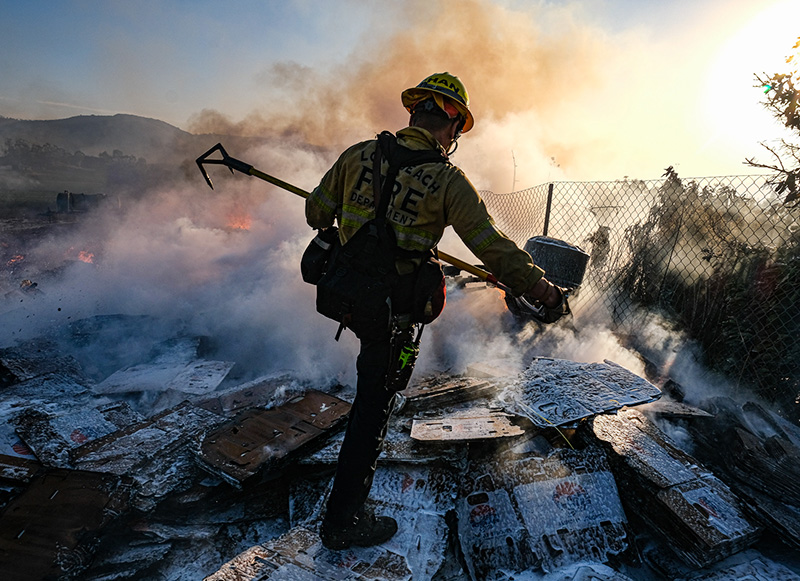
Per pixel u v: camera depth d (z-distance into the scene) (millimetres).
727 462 2568
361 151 1562
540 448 2414
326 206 1662
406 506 1995
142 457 2334
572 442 2445
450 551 1940
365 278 1459
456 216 1438
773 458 2484
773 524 2080
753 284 3646
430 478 2146
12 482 2162
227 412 2902
